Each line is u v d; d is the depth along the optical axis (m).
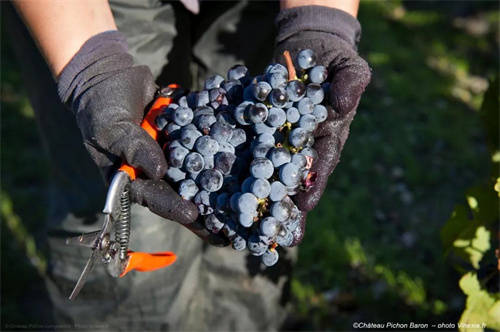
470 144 1.27
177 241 0.71
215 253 0.76
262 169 0.45
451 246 0.63
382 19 1.81
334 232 0.99
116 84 0.53
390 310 0.86
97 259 0.47
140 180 0.50
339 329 0.85
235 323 0.79
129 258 0.51
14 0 0.54
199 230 0.51
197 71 0.74
